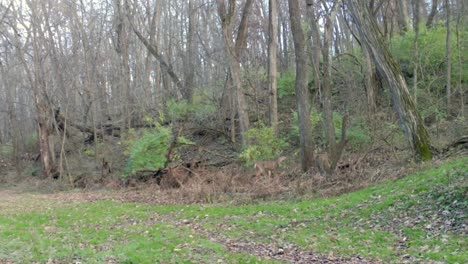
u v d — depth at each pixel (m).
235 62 23.52
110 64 39.44
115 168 26.28
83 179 24.78
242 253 9.23
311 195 15.76
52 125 28.64
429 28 28.92
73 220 14.19
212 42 41.25
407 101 16.33
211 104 29.73
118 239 11.09
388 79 16.44
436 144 17.45
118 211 15.70
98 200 19.09
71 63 34.66
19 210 16.84
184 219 13.80
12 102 31.97
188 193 18.06
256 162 19.72
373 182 15.58
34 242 10.69
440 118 21.89
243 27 23.77
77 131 32.47
